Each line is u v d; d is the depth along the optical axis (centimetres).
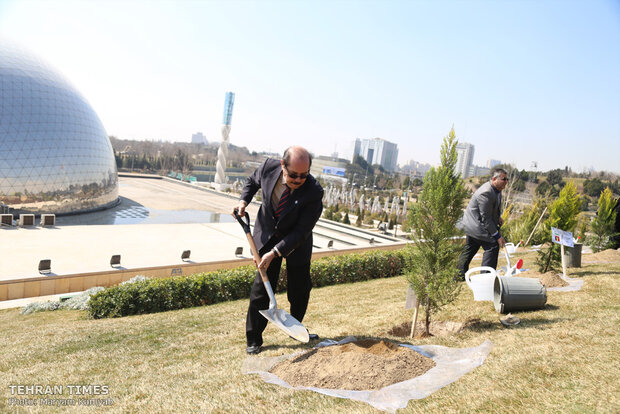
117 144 12375
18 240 1861
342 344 352
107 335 494
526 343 355
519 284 472
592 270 728
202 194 5272
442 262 393
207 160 13562
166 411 257
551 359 314
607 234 1098
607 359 311
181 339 445
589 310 461
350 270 1041
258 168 345
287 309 643
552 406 241
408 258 416
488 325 427
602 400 245
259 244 339
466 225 639
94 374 339
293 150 297
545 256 724
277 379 293
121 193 4778
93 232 2202
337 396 260
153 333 488
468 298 562
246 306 691
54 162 3294
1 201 3061
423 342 368
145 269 1344
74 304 906
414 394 261
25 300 1090
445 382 278
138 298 791
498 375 288
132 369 346
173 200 4425
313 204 324
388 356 308
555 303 500
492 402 249
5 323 759
